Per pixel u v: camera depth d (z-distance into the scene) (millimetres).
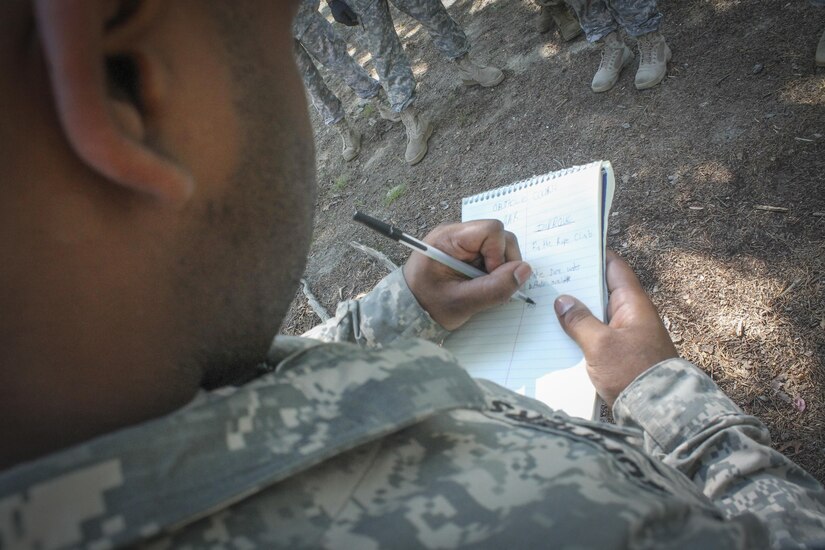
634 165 2467
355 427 438
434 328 1120
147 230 349
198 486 370
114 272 347
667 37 2826
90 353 357
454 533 394
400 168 3482
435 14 3213
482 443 483
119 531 337
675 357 952
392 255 3002
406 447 474
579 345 1010
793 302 1836
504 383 1097
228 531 383
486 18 4066
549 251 1185
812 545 629
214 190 374
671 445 824
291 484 419
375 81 3646
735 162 2209
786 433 1665
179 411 396
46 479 329
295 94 449
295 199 446
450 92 3662
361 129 4012
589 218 1168
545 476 436
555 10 3236
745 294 1928
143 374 384
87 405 373
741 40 2562
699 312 1977
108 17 312
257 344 470
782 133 2164
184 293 381
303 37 3367
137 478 353
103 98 291
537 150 2887
